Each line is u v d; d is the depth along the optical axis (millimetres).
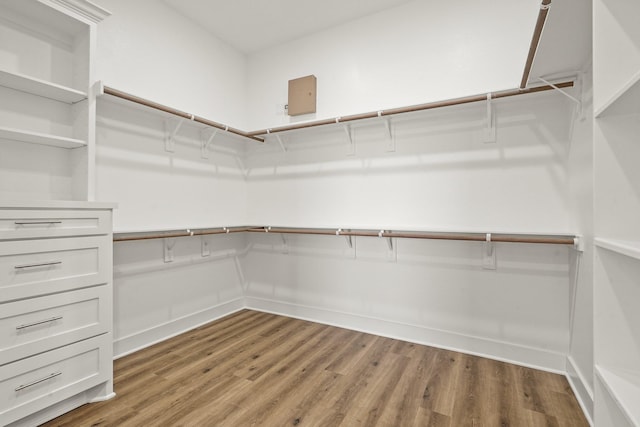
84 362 1521
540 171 1961
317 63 2777
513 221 2033
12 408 1289
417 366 1949
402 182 2402
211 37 2803
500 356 2055
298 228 2662
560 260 1915
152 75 2322
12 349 1292
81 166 1752
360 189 2576
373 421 1434
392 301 2451
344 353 2133
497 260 2090
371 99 2520
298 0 2373
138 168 2254
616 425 835
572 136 1801
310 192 2818
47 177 1721
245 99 3148
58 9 1595
